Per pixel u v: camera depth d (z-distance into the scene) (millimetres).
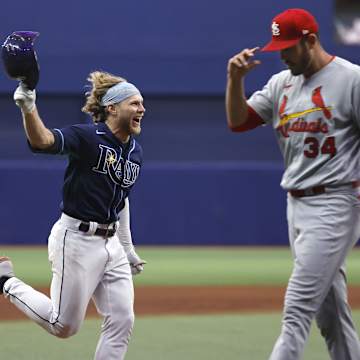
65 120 73812
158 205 71438
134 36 73938
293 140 18703
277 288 43562
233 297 39719
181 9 74188
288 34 18281
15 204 70375
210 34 74375
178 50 74375
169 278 48062
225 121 75438
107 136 18844
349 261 60062
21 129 73312
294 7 74188
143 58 74125
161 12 74000
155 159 75125
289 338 18188
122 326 19078
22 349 25703
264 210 71688
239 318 33000
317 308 18453
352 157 18484
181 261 58656
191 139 75375
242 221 71812
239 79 19109
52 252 19234
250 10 74188
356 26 82250
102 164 18734
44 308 19625
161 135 75125
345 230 18438
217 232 71750
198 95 74750
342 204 18359
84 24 73438
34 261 56875
